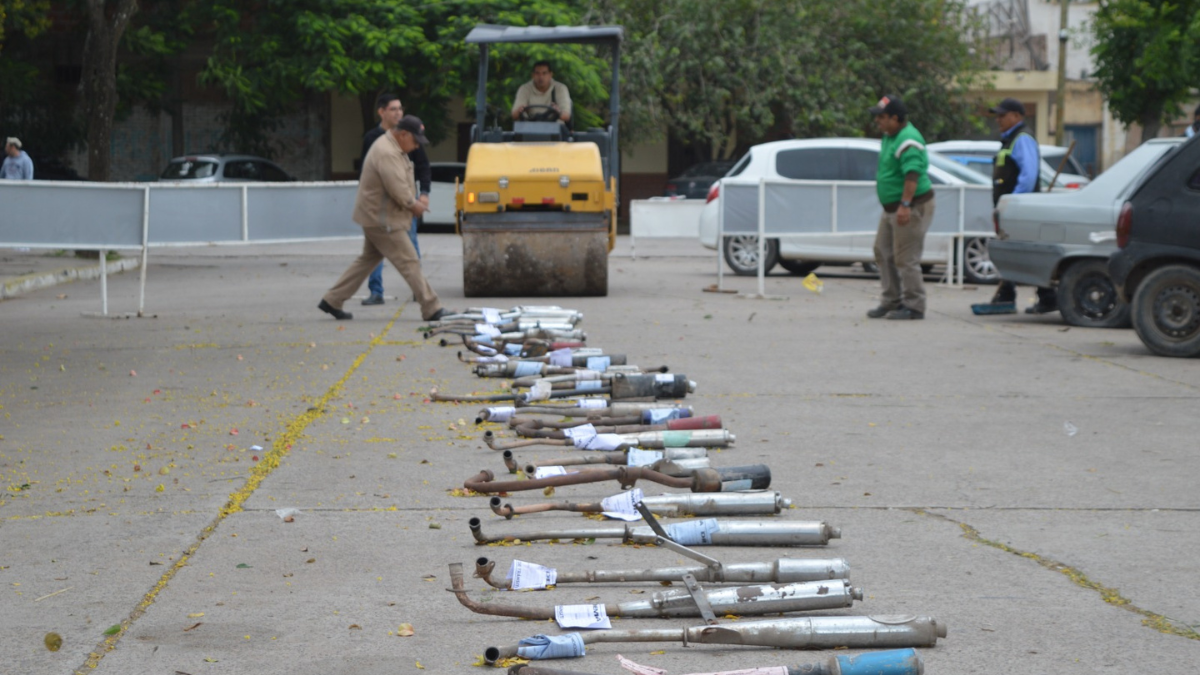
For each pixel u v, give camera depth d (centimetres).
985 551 523
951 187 1769
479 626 432
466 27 3341
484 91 1731
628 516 566
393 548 526
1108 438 755
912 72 4222
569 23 3472
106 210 1367
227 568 498
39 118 3741
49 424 785
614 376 863
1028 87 4941
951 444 736
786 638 402
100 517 573
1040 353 1117
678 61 3897
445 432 763
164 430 766
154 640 419
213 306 1507
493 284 1567
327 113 4034
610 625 426
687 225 2483
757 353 1102
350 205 1531
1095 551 523
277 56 3462
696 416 783
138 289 1769
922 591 470
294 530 553
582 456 669
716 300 1578
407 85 3528
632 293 1673
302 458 693
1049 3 5166
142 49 3572
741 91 3934
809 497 612
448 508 591
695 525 530
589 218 1572
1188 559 512
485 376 952
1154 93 3319
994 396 897
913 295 1369
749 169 1983
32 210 1346
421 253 2534
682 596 434
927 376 984
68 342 1167
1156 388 934
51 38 3747
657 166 4469
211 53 3841
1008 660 399
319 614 445
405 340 1170
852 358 1076
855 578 486
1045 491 627
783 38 3947
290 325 1295
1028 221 1357
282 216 1473
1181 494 621
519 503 605
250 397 878
